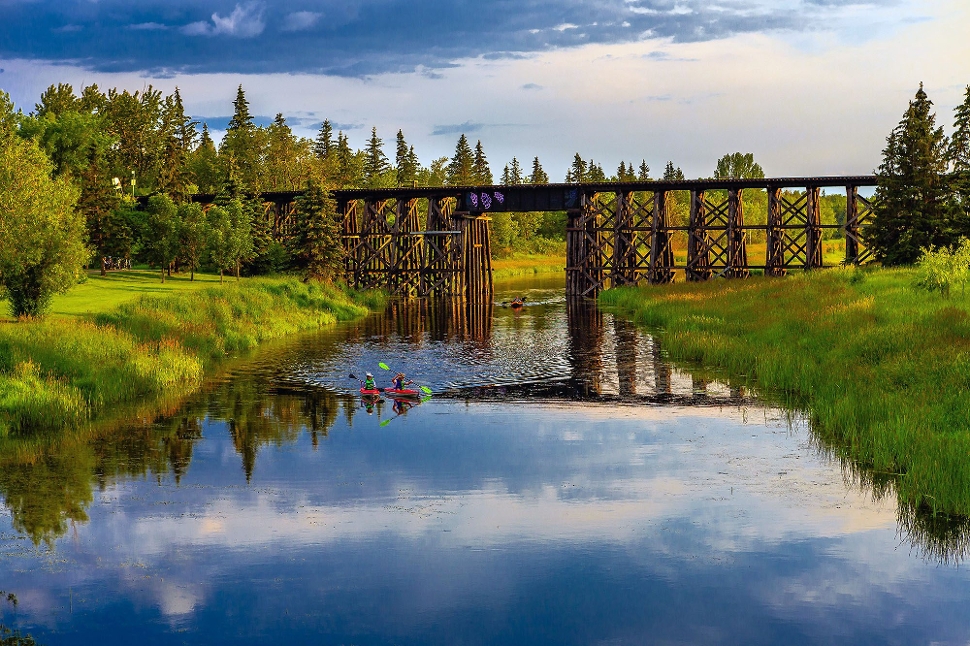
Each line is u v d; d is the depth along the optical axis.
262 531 19.00
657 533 18.67
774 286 59.44
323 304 66.50
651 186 81.94
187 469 23.64
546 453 25.08
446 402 32.66
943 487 19.72
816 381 32.22
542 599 15.75
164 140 133.12
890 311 39.44
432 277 92.06
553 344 48.81
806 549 17.75
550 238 191.25
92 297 56.97
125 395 33.12
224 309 52.88
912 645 14.13
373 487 22.00
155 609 15.47
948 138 67.81
